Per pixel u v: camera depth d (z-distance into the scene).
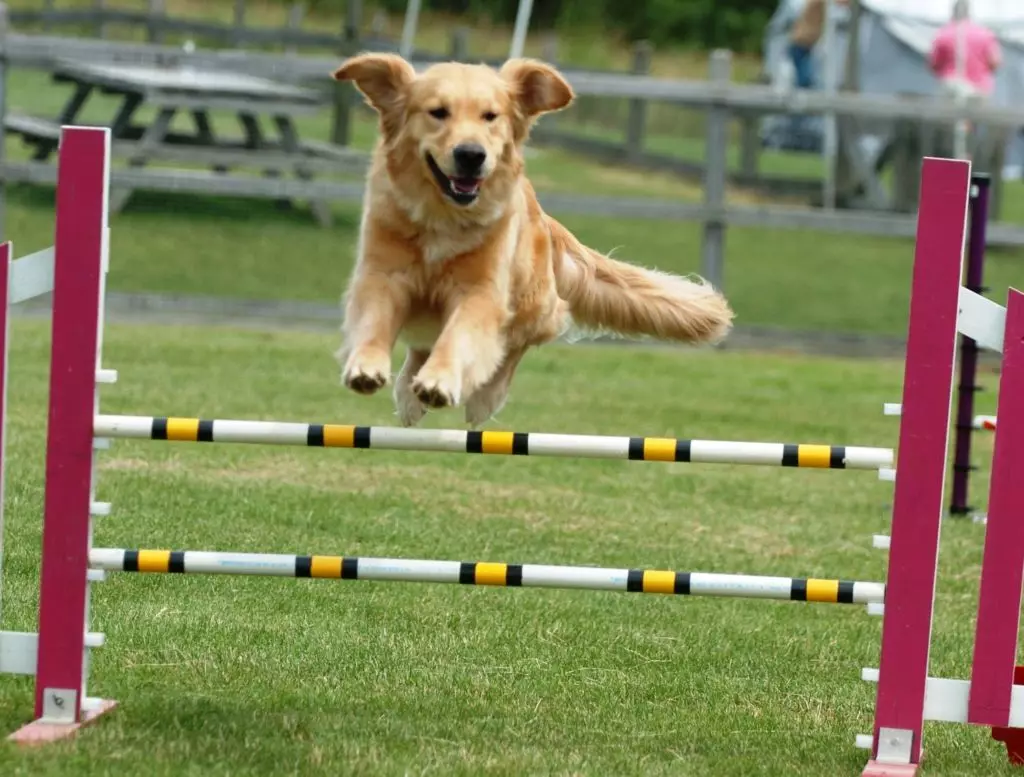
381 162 8.80
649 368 20.59
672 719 7.77
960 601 10.59
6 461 12.32
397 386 9.76
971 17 36.22
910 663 6.90
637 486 13.76
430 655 8.61
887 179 33.88
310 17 52.59
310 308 22.70
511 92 8.84
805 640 9.38
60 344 7.05
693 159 35.97
